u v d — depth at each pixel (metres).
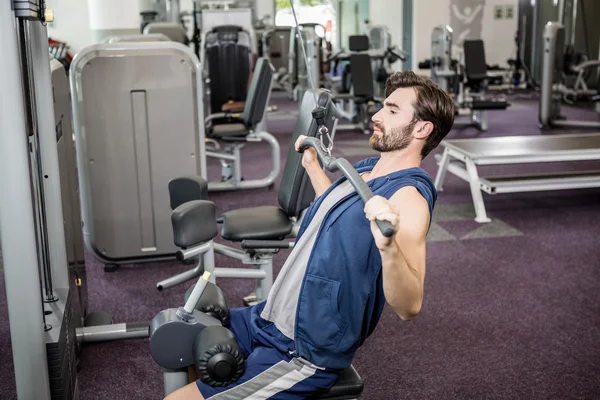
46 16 1.82
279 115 9.16
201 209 2.15
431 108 1.43
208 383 1.43
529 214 4.35
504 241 3.81
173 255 3.49
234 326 1.64
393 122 1.46
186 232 2.12
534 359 2.44
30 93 1.80
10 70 1.47
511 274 3.29
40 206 1.86
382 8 11.63
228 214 2.59
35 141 1.83
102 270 3.46
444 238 3.87
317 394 1.50
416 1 11.23
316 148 1.57
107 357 2.49
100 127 3.27
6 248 1.54
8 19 1.45
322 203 1.53
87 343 2.59
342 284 1.42
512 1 11.40
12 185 1.52
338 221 1.43
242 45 6.38
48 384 1.64
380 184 1.42
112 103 3.26
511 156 4.13
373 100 7.50
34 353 1.60
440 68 8.44
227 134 4.74
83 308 2.67
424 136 1.46
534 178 4.29
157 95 3.30
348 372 1.55
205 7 9.78
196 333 1.50
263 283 2.50
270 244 2.08
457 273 3.32
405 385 2.28
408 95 1.45
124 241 3.40
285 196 2.47
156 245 3.44
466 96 9.02
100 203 3.33
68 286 1.99
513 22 11.50
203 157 3.42
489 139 4.78
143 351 2.54
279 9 12.35
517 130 7.48
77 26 11.79
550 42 7.20
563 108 9.03
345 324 1.44
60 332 1.70
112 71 3.24
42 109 1.92
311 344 1.44
